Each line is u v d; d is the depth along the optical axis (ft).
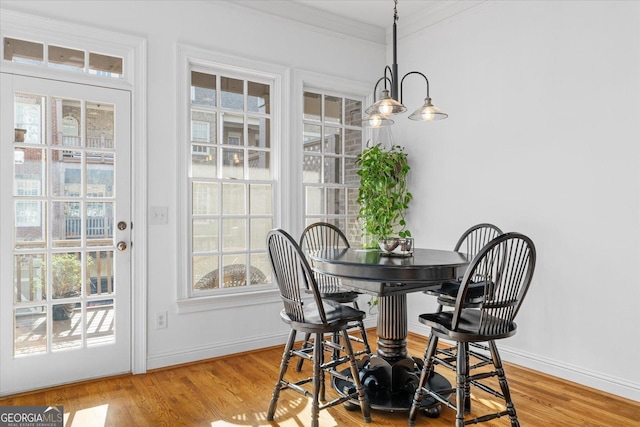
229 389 9.41
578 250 9.83
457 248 10.86
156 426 7.75
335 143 14.23
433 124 13.24
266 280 12.54
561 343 10.11
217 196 11.75
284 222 12.66
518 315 10.95
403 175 13.64
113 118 10.15
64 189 9.61
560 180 10.18
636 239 8.93
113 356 10.11
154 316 10.59
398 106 8.59
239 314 11.85
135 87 10.32
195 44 11.17
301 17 13.00
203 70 11.60
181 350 10.95
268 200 12.62
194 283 11.35
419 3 12.87
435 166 13.20
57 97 9.50
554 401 8.88
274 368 10.69
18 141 9.12
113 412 8.29
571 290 9.95
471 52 12.17
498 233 10.39
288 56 12.77
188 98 11.20
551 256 10.31
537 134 10.63
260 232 12.44
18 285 9.14
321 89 13.87
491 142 11.65
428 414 8.13
